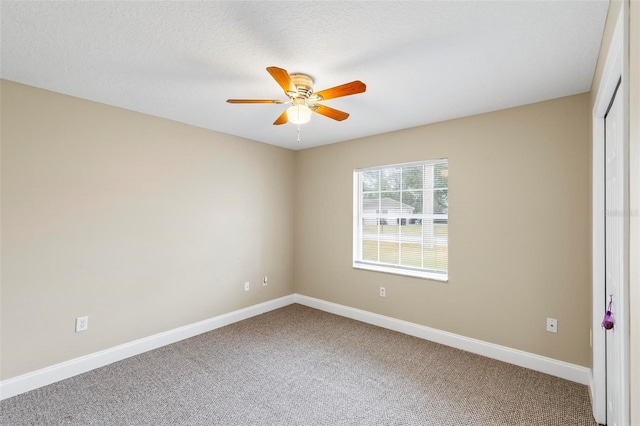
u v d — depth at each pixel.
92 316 2.71
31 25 1.64
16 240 2.33
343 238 4.11
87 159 2.68
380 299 3.73
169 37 1.75
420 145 3.39
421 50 1.87
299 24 1.62
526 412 2.11
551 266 2.61
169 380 2.51
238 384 2.46
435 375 2.60
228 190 3.81
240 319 3.92
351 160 4.02
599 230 2.03
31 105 2.39
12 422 2.00
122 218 2.90
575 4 1.45
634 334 1.01
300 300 4.62
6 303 2.29
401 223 3.67
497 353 2.86
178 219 3.32
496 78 2.23
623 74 1.08
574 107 2.51
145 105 2.83
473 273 3.02
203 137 3.54
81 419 2.03
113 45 1.84
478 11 1.51
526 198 2.73
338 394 2.33
